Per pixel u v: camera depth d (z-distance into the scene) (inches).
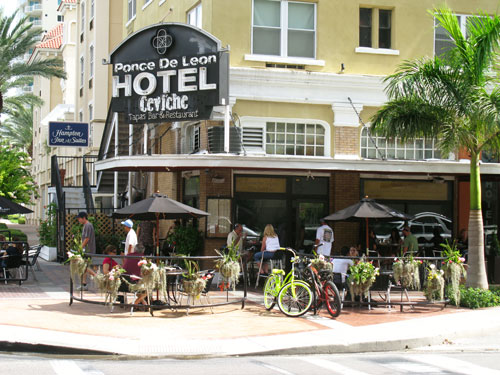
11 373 335.0
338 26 770.8
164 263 542.9
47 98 2160.4
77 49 1595.7
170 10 855.1
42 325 455.2
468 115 600.1
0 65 1318.9
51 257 971.9
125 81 723.4
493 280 764.0
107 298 559.5
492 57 619.5
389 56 783.1
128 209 573.0
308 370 362.3
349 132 766.5
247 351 406.9
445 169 693.3
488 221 818.2
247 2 746.2
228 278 542.3
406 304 559.2
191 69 692.1
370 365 383.6
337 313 518.0
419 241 787.4
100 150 1092.5
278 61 748.0
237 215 745.6
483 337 489.7
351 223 766.5
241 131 719.1
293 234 758.5
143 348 405.1
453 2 800.3
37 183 2278.5
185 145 811.4
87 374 337.4
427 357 415.2
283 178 758.5
